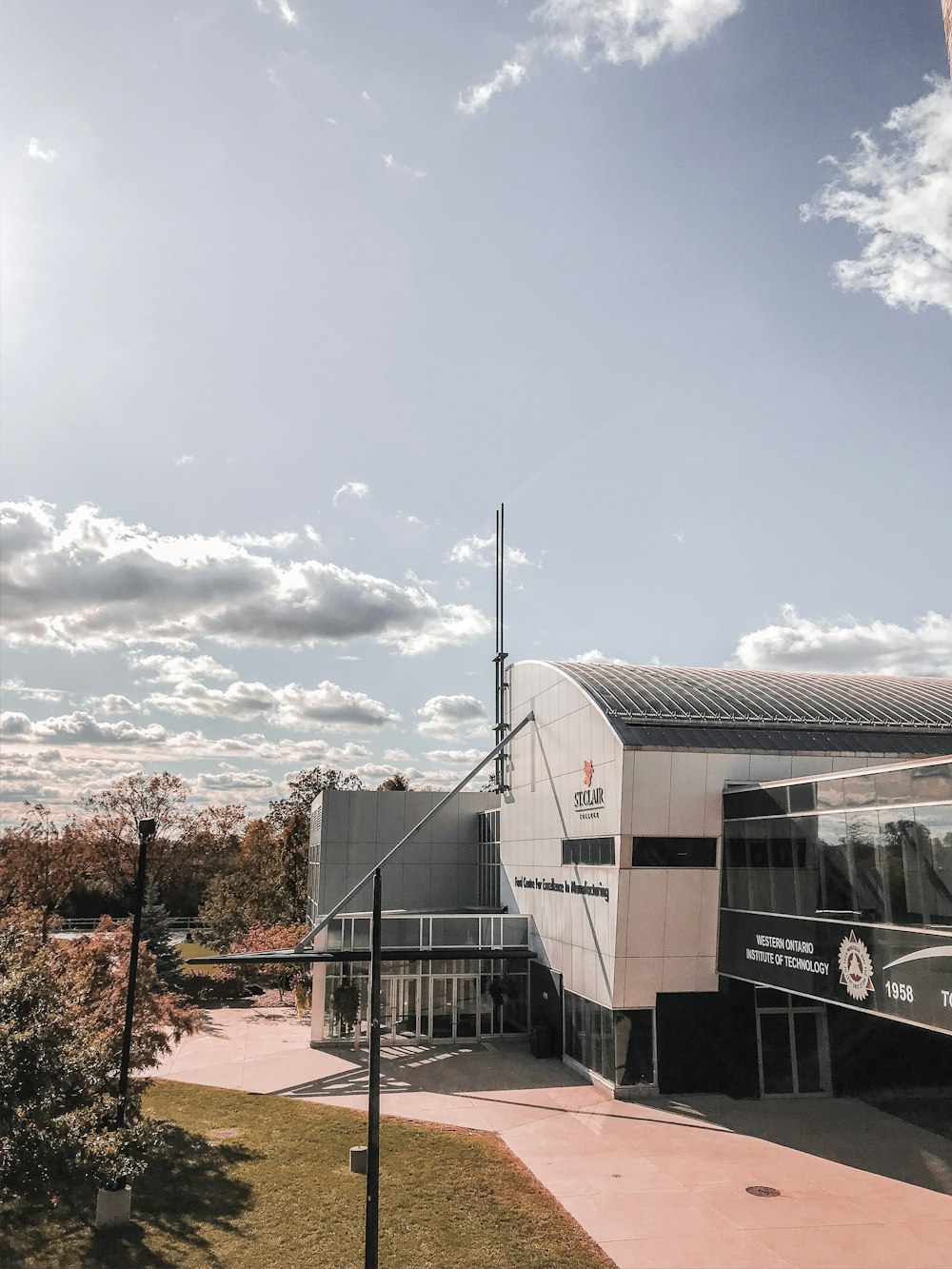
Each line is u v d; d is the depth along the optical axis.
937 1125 21.05
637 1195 17.00
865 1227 15.53
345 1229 15.20
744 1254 14.45
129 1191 15.44
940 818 16.30
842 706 29.34
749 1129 21.34
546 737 32.16
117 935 22.61
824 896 19.88
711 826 24.83
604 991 25.16
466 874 43.62
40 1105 14.89
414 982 31.80
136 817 59.88
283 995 42.84
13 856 55.94
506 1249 14.50
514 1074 27.02
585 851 27.30
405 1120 21.91
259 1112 22.53
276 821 81.62
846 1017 24.53
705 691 29.64
